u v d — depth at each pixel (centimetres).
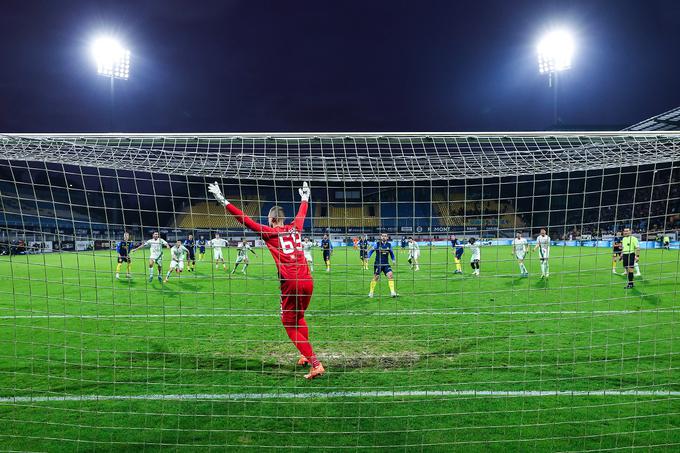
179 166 545
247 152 499
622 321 799
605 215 1870
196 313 907
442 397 473
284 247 495
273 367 571
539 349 637
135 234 1841
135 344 673
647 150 482
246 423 416
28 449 371
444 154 506
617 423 414
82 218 2273
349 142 443
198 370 556
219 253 1752
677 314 847
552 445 376
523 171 616
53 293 1212
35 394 484
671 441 383
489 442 380
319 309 939
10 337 716
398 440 384
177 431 401
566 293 1112
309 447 373
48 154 483
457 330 748
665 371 547
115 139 434
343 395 479
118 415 433
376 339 691
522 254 1392
